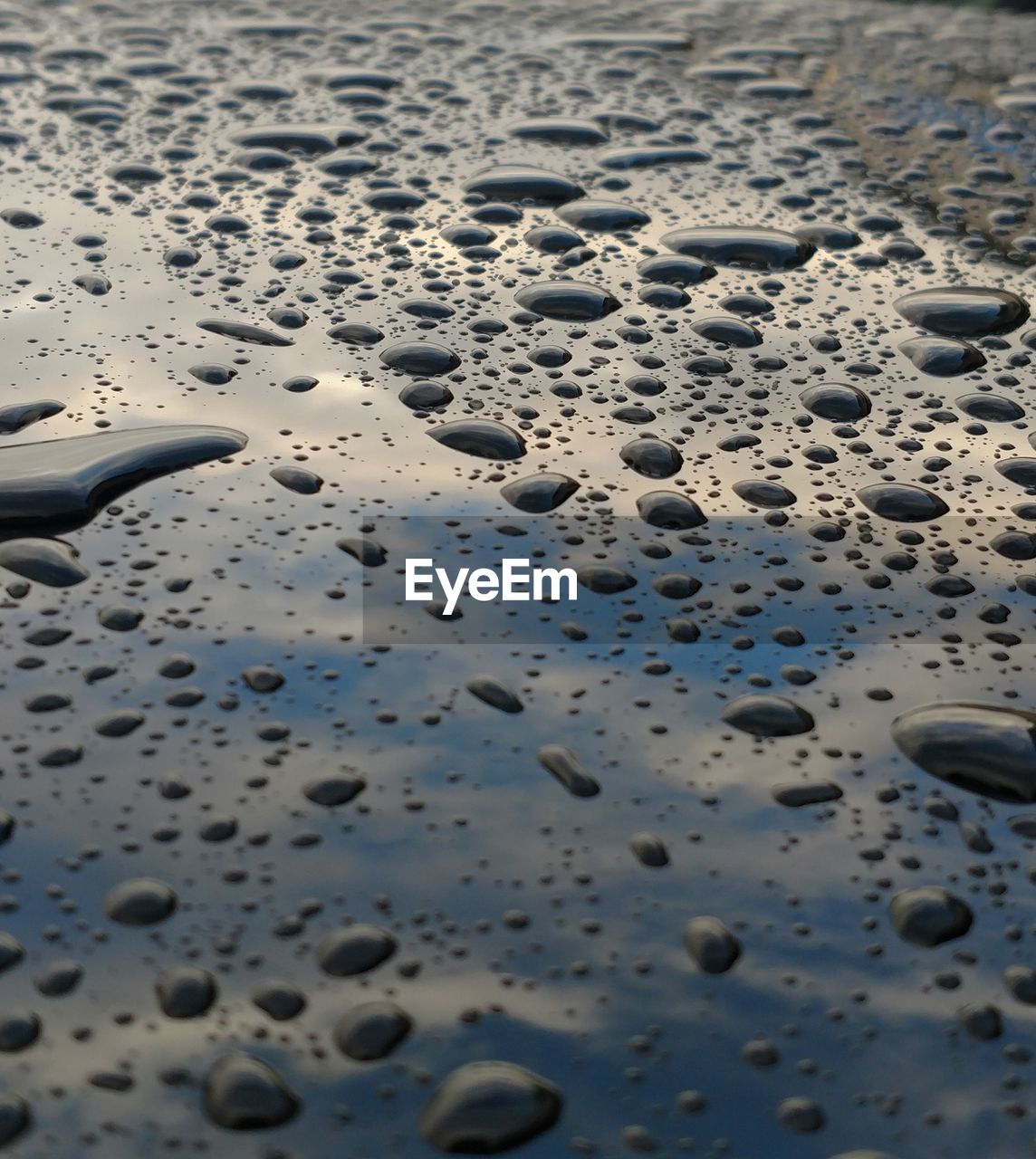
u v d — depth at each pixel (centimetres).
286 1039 11
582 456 17
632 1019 11
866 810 13
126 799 12
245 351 18
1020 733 13
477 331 19
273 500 16
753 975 11
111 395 17
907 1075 11
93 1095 11
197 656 14
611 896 12
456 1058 11
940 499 16
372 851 12
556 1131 11
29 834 12
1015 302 20
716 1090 11
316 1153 10
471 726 13
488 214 22
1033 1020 11
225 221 21
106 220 21
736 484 16
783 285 20
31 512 15
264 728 13
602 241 21
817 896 12
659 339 19
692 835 12
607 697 14
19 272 20
